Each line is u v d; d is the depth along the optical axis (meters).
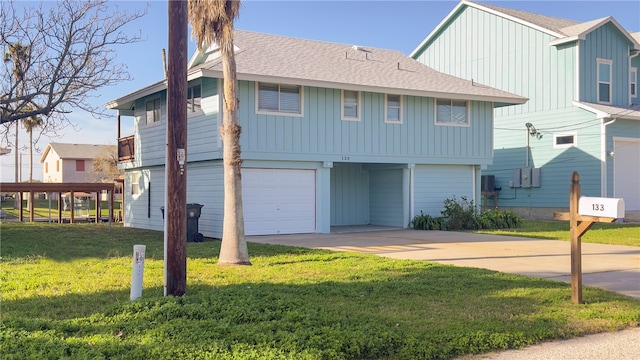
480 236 18.55
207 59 21.41
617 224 23.05
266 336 6.17
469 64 30.33
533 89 27.25
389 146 21.22
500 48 28.80
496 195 28.56
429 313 7.52
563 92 26.00
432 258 13.16
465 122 23.06
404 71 23.09
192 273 10.48
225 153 12.03
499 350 6.32
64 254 13.26
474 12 30.06
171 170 8.24
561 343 6.60
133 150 23.98
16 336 6.14
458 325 6.89
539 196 26.78
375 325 6.75
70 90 19.77
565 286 9.59
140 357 5.53
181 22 8.34
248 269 11.05
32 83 19.27
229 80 12.04
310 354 5.68
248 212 18.58
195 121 19.30
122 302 7.70
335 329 6.49
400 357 5.90
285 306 7.58
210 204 18.78
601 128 24.41
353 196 23.75
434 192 22.62
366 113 20.73
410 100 21.72
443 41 31.77
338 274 10.48
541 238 17.94
